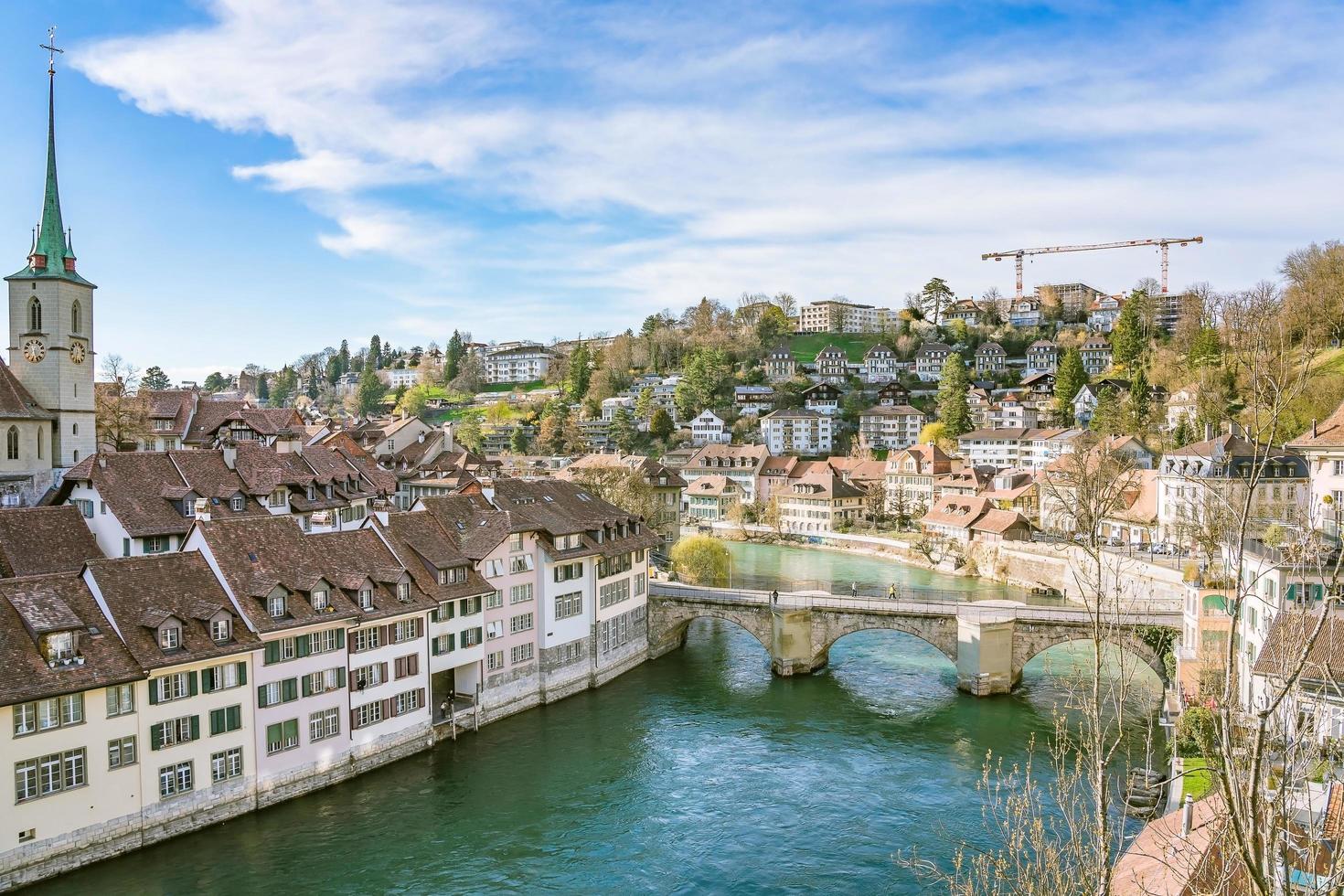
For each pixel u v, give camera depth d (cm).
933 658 8506
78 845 4341
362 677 5681
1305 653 1412
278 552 5638
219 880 4431
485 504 7312
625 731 6556
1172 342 18762
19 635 4338
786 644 7875
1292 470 9419
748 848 4847
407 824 5081
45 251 7556
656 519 13162
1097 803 1833
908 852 4769
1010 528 12650
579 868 4653
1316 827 1800
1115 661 8275
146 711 4597
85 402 7775
